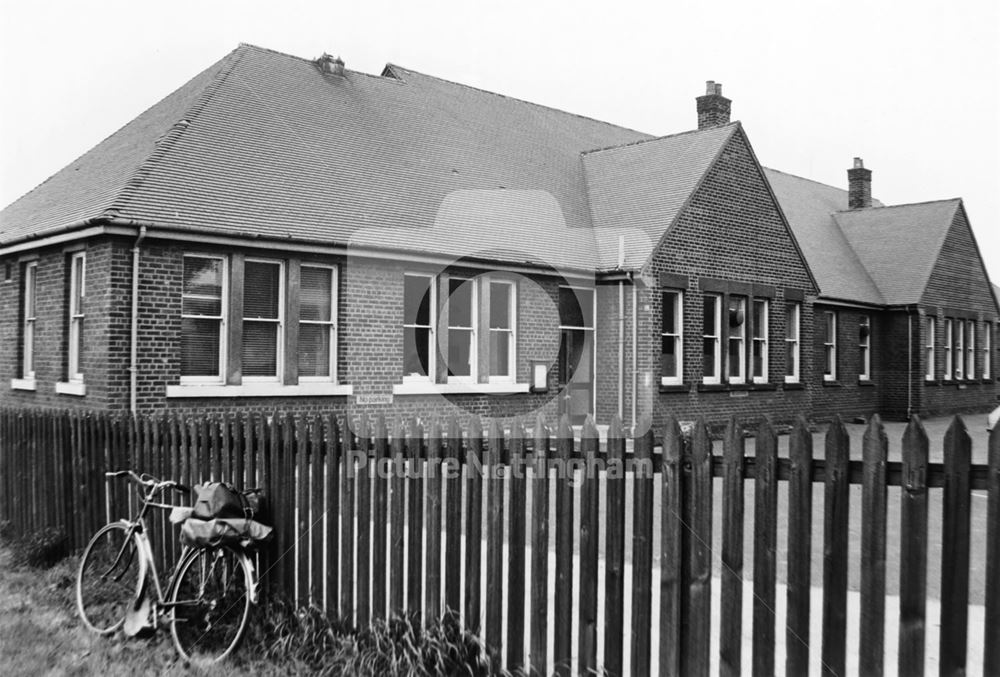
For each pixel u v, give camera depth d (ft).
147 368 43.93
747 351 68.95
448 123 70.59
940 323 98.53
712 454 14.56
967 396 105.09
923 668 12.96
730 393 66.85
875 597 13.19
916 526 12.95
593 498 15.52
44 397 49.75
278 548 20.17
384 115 66.03
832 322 88.07
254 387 47.32
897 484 13.23
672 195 64.85
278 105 59.36
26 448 30.07
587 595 15.60
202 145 51.47
